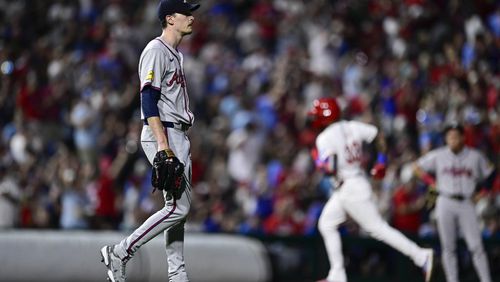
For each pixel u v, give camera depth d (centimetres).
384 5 7500
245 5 7706
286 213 5000
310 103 6272
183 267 2462
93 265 3600
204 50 6988
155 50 2353
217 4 7612
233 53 7188
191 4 2428
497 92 5897
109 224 4756
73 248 3591
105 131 5619
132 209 4834
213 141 5950
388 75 6550
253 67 6781
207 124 6312
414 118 5888
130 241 2383
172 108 2386
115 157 5506
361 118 5653
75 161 4916
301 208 5138
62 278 3528
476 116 5616
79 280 3566
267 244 4294
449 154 3759
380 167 3478
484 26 6938
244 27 7356
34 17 6919
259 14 7406
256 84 6562
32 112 5638
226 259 4056
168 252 2466
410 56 6675
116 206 4931
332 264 3406
